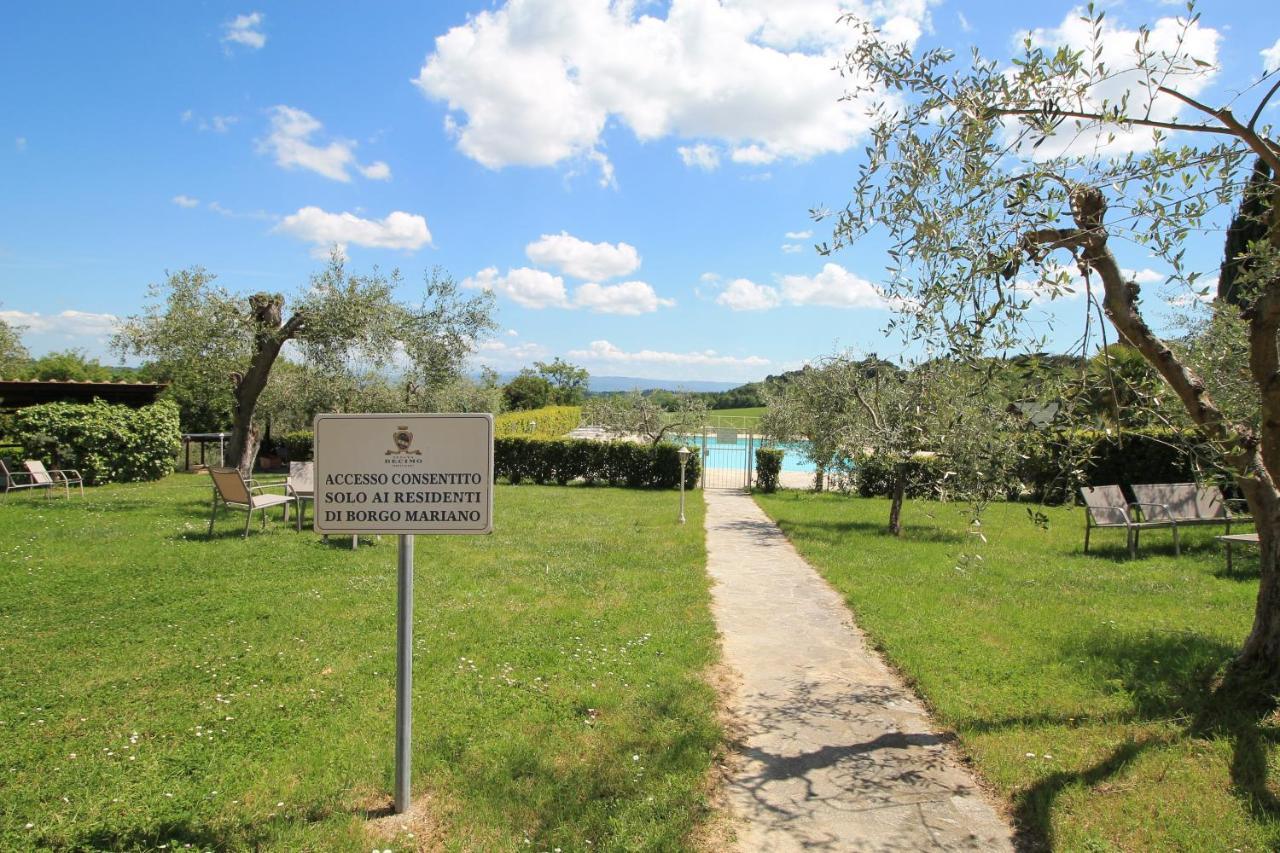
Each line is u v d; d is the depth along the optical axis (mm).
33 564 7984
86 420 17031
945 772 3678
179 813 3146
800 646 5711
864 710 4465
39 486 15977
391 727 4008
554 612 6320
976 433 3932
